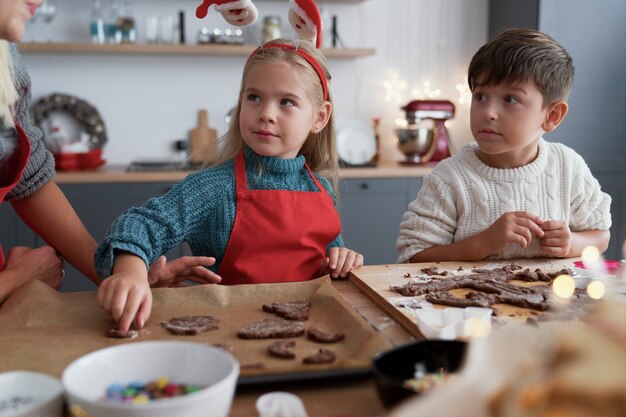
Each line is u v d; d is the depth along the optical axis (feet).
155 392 1.91
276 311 2.96
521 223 4.19
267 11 10.53
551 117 4.56
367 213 9.43
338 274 3.77
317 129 4.64
